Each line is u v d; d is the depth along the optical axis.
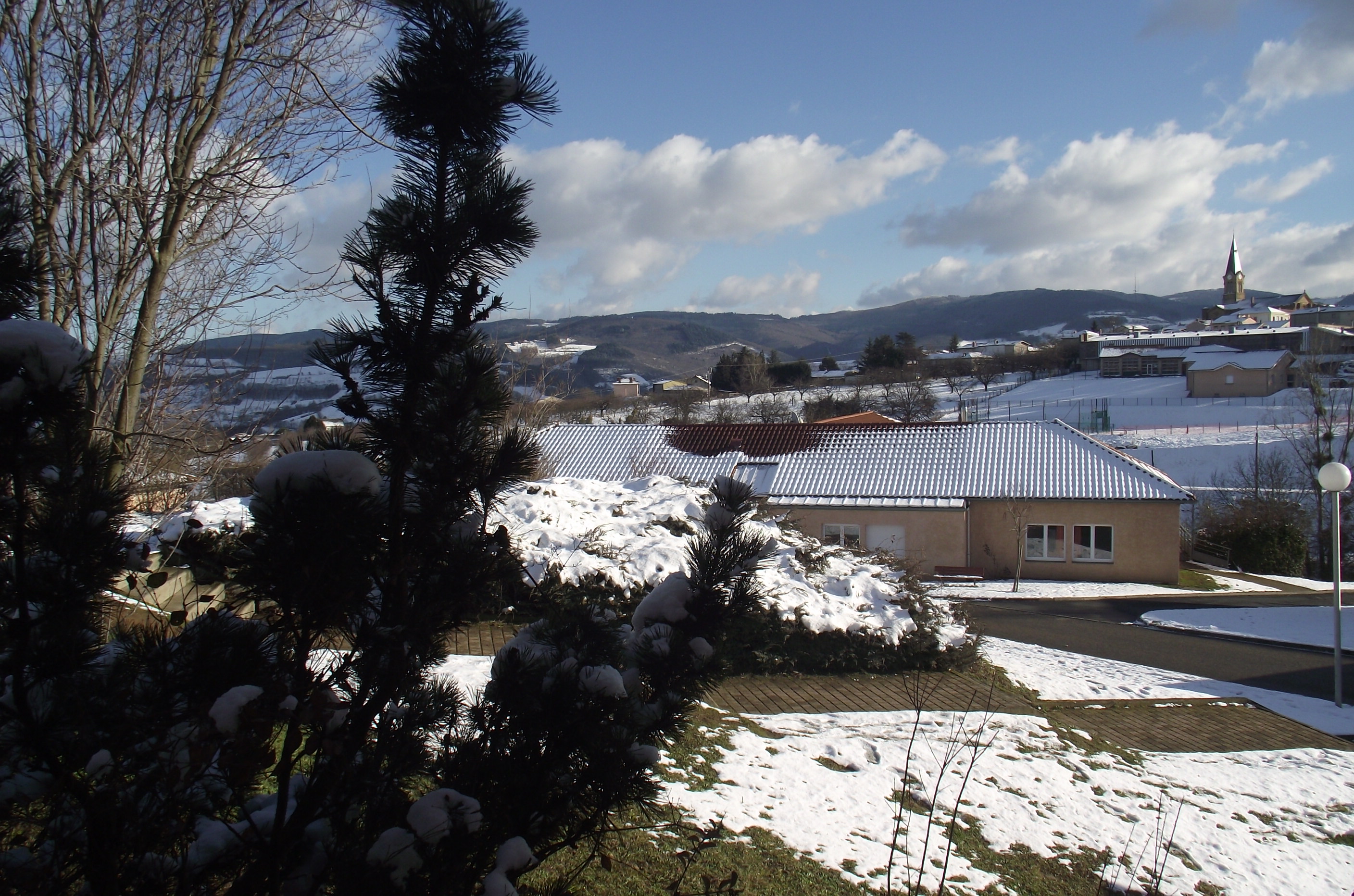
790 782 7.12
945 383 102.31
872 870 5.77
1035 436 31.61
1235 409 69.75
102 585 2.51
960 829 6.73
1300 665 16.17
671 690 3.19
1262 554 33.38
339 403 2.63
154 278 6.65
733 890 4.35
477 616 2.92
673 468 31.62
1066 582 28.22
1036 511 28.81
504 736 2.86
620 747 2.86
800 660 11.00
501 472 2.73
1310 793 9.00
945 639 11.60
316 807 2.61
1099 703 12.06
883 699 10.14
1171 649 17.55
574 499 13.66
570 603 3.29
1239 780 9.22
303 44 7.14
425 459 2.68
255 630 2.61
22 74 6.26
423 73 2.67
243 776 2.30
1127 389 84.69
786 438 33.41
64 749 2.42
